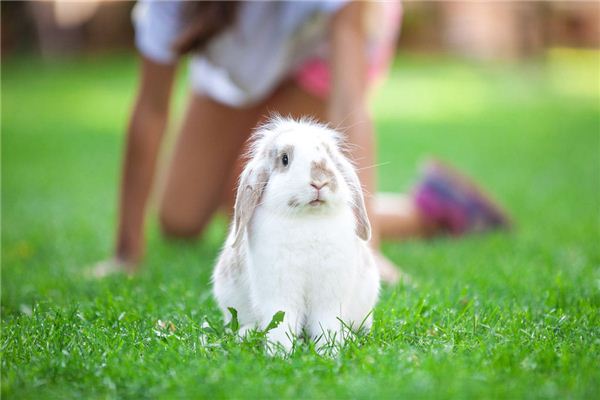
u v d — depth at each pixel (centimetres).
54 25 2661
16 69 2441
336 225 304
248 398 254
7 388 269
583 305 383
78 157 1173
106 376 279
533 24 2483
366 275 329
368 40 548
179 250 613
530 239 606
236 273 332
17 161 1134
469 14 2622
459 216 650
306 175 297
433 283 447
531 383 264
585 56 2561
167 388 263
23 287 468
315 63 590
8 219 748
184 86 1889
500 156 1126
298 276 304
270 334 304
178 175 642
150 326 349
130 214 544
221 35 530
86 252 609
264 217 306
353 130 453
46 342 325
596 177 930
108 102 1811
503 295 417
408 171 1022
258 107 623
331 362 284
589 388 259
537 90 1953
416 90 2008
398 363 283
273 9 542
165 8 528
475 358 290
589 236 613
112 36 2736
